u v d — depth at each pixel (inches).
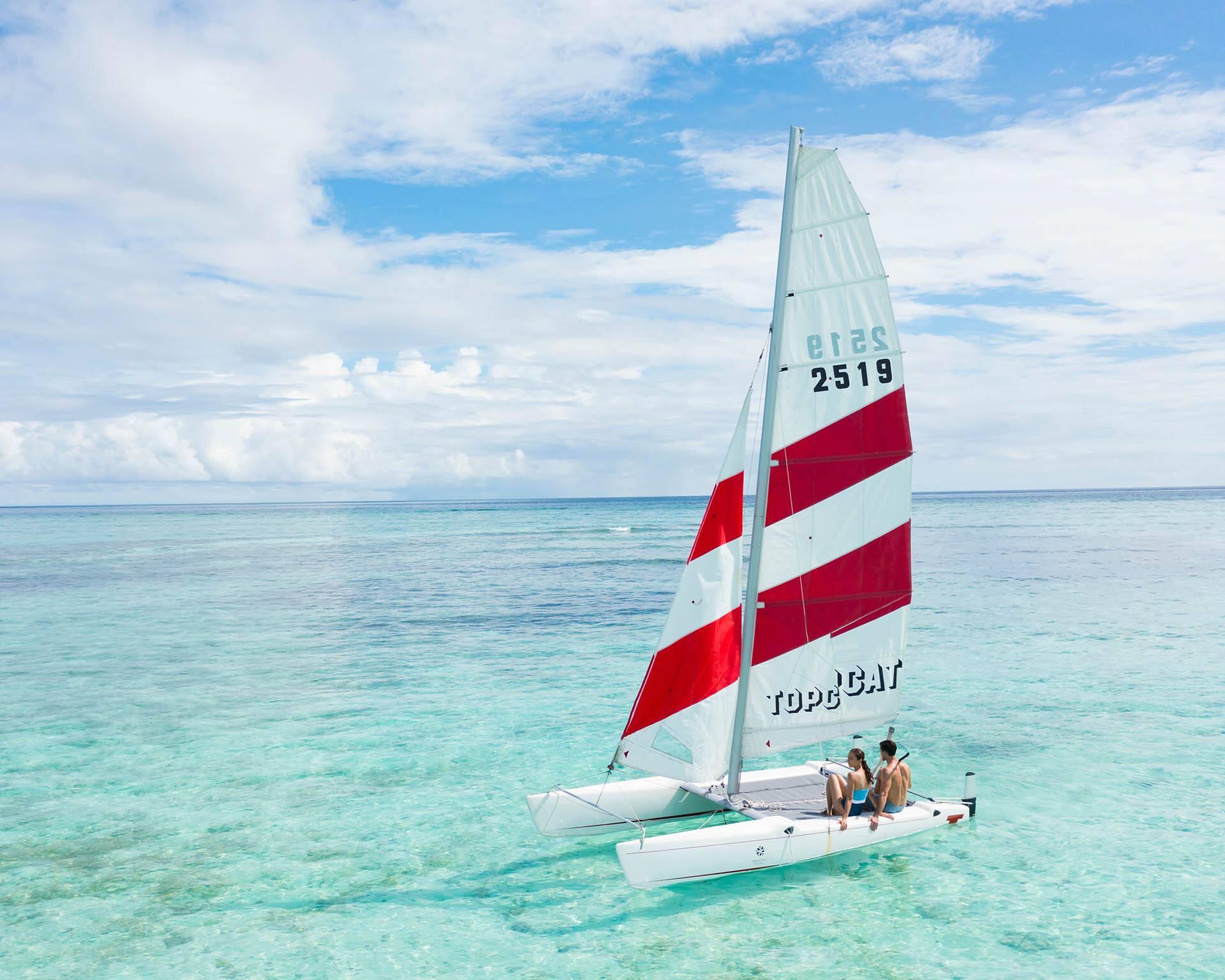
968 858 418.3
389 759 593.6
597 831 432.1
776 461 383.9
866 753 599.8
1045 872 402.0
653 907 373.1
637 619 1184.8
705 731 406.9
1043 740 617.6
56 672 880.9
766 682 400.2
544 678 836.0
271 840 456.1
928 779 537.6
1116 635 1004.6
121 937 352.8
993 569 1684.3
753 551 389.7
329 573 1867.6
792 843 396.8
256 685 818.8
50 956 337.4
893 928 349.4
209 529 4286.4
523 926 358.0
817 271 380.5
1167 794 505.7
